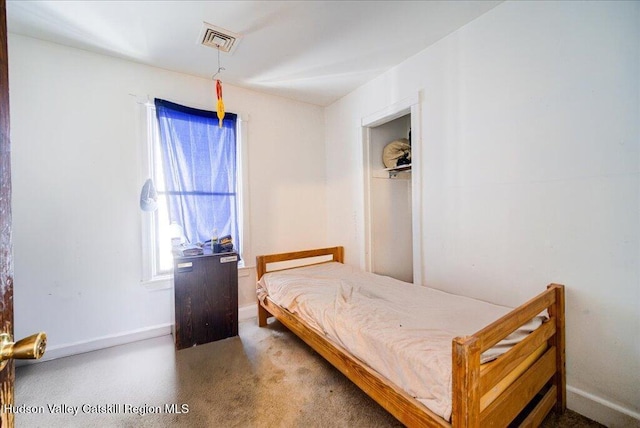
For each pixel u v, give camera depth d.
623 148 1.35
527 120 1.68
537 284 1.66
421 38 2.14
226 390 1.73
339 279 2.42
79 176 2.21
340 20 1.92
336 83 2.89
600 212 1.42
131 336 2.38
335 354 1.64
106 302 2.30
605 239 1.41
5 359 0.48
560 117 1.55
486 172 1.89
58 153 2.14
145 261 2.45
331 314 1.73
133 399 1.65
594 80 1.42
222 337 2.41
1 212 0.49
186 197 2.59
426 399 1.11
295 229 3.32
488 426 1.01
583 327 1.48
